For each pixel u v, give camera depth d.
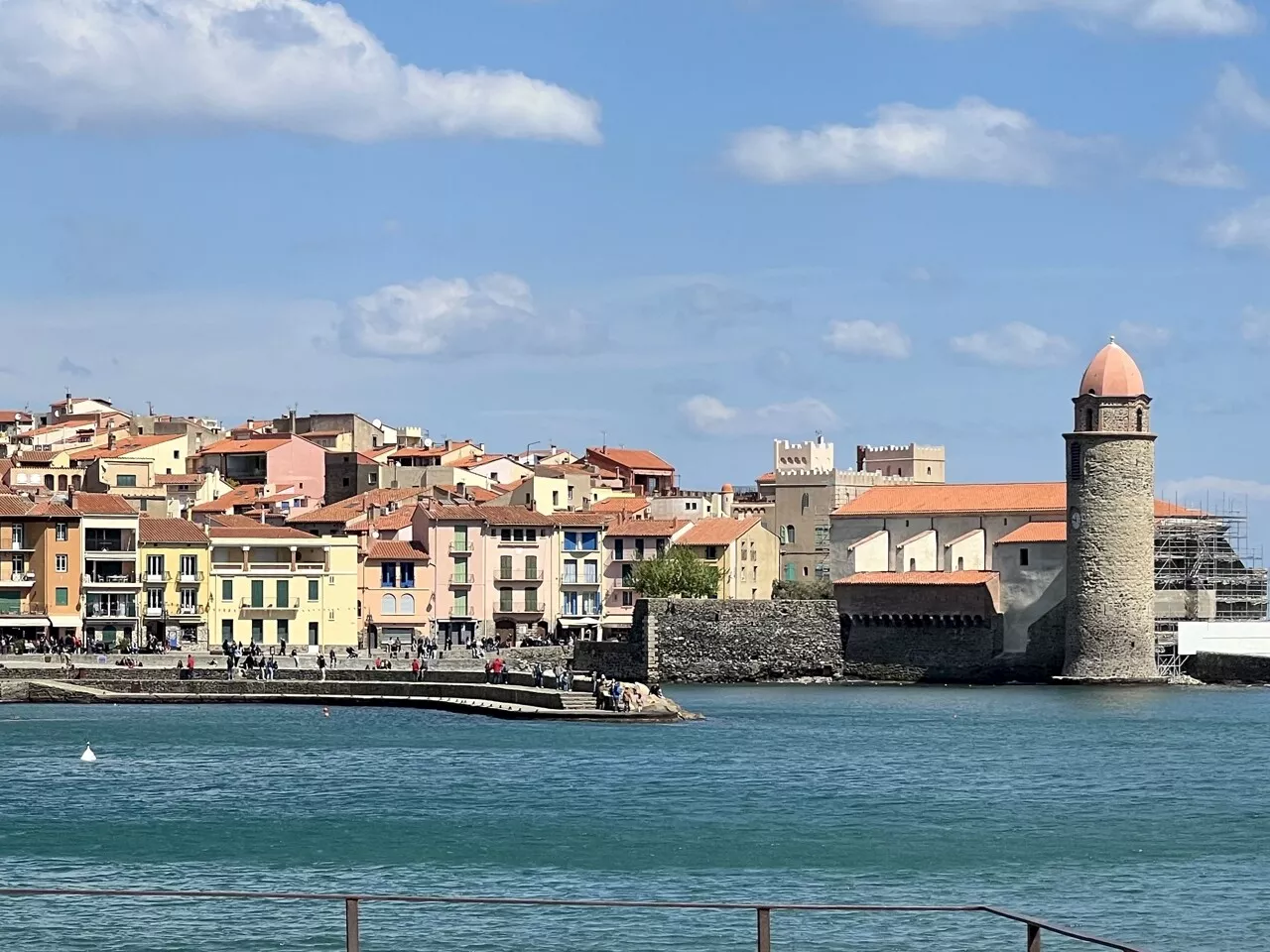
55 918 81.31
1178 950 77.88
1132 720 182.75
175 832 105.31
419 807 115.38
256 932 79.00
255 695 192.00
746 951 76.69
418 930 80.00
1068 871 95.25
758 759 143.75
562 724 171.88
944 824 110.31
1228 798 122.88
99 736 157.25
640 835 105.06
